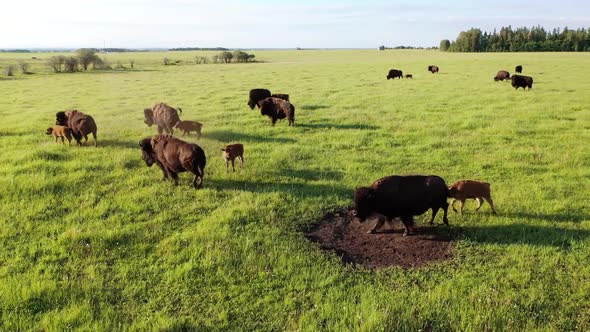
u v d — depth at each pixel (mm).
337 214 8945
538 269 6672
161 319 5492
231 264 6789
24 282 6199
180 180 10680
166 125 15195
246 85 33844
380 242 7777
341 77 40594
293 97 26328
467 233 7980
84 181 10430
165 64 73500
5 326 5320
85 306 5691
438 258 7156
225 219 8312
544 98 24375
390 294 6027
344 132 16281
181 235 7734
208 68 60656
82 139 14875
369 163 12281
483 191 8570
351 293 6090
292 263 6863
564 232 7785
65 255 6996
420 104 22875
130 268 6672
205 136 15547
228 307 5816
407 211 7906
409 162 12523
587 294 6039
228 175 11125
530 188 10188
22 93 30516
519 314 5609
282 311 5738
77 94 29438
